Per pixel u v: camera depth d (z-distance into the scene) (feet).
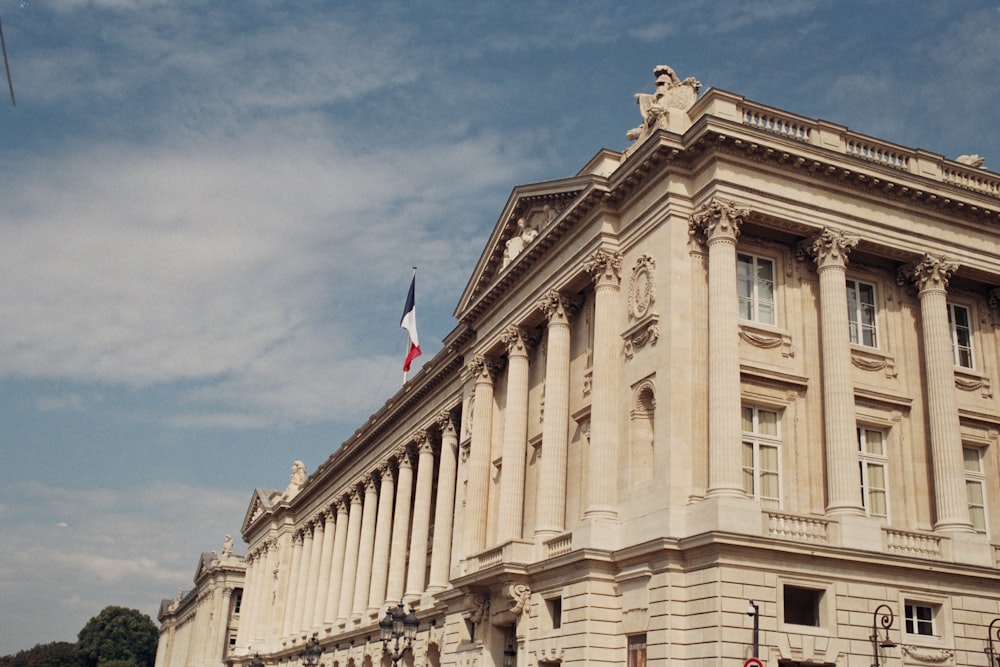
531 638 131.23
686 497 113.39
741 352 120.16
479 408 170.91
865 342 129.49
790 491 117.91
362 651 237.04
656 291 123.54
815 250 125.08
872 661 106.83
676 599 108.27
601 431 126.82
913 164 133.90
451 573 176.04
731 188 121.08
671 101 133.28
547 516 136.05
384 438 253.03
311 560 316.81
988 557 118.11
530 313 154.61
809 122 128.98
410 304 242.37
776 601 104.88
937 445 123.85
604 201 136.15
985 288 139.03
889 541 114.11
